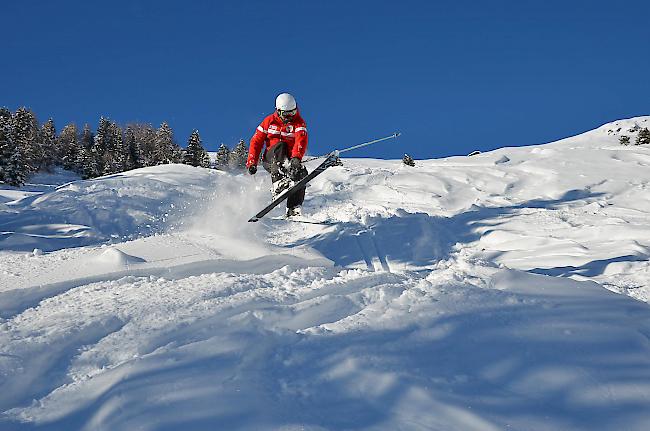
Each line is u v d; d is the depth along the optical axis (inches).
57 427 75.6
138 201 416.8
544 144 1737.2
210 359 91.3
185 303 128.0
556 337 102.3
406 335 101.8
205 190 475.2
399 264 265.1
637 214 393.7
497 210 411.8
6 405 84.6
